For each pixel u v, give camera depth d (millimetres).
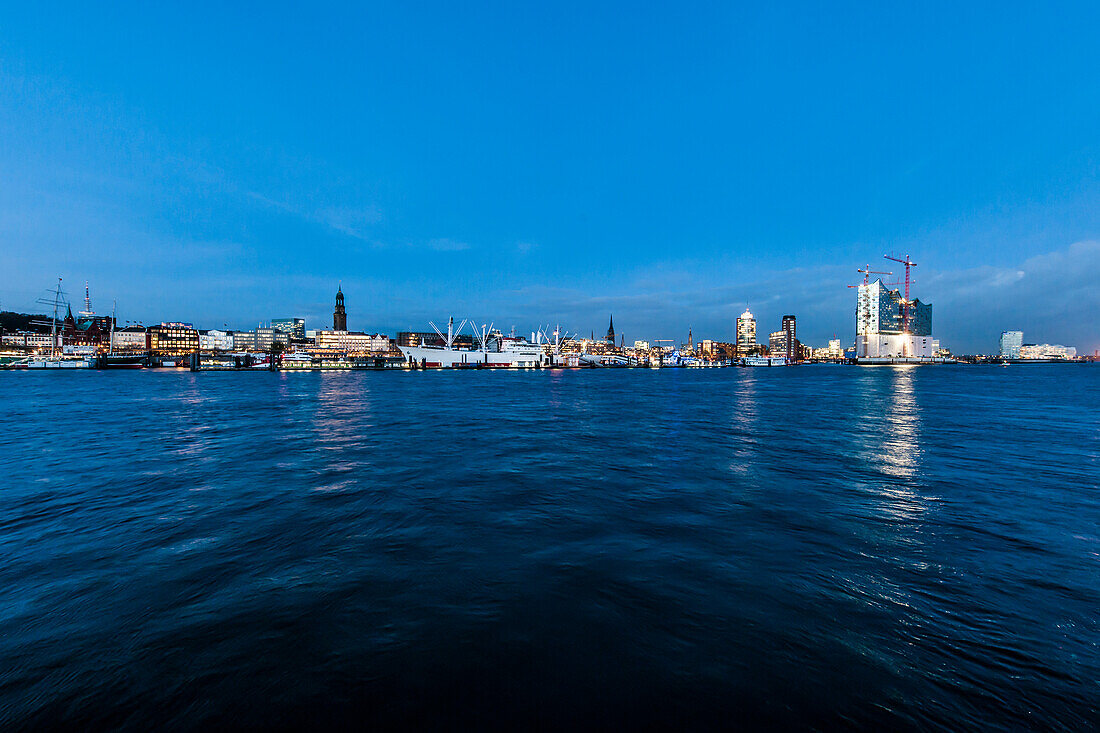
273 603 6137
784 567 7250
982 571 7105
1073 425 25609
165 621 5715
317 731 3945
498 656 4922
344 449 18828
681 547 8117
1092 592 6410
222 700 4328
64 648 5160
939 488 12289
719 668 4734
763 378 114125
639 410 36031
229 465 15578
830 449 18531
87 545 8352
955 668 4770
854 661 4867
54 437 22078
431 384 83500
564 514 10141
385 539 8602
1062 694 4395
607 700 4277
